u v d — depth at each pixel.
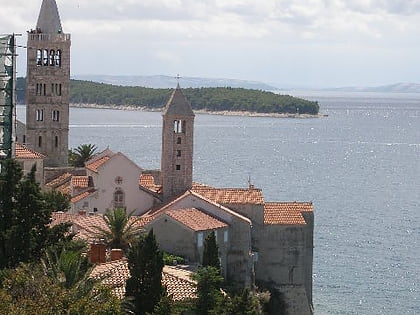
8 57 117.81
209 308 110.81
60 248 111.00
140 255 108.75
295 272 179.12
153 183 194.50
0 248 111.31
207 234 161.75
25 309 87.00
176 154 187.25
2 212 113.00
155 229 160.25
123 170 186.25
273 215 180.50
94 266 108.69
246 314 109.25
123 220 150.75
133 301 108.06
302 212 181.88
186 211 166.75
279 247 178.62
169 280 121.44
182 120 187.62
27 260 109.75
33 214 113.00
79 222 157.88
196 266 154.12
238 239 170.50
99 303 92.31
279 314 177.25
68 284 97.44
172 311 102.62
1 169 116.31
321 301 192.50
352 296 197.12
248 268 170.00
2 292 87.81
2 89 115.25
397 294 199.75
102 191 186.25
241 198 179.62
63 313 89.06
